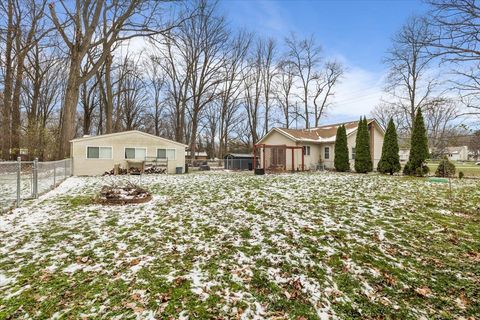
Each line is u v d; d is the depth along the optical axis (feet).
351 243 14.07
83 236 14.96
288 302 9.11
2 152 58.03
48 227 16.51
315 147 71.72
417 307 8.96
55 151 72.64
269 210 20.72
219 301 9.04
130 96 107.34
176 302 8.92
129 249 13.19
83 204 23.08
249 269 11.27
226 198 25.67
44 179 29.53
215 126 136.46
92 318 8.04
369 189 30.42
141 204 23.16
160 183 37.96
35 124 67.31
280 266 11.56
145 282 10.09
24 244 13.70
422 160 47.78
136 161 58.23
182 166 62.49
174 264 11.61
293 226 16.72
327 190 29.81
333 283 10.32
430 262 12.05
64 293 9.32
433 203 22.97
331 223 17.31
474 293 9.71
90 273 10.73
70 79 48.37
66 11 45.65
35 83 73.61
